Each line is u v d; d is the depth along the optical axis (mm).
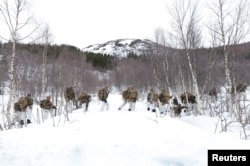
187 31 18438
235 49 17531
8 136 5660
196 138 5699
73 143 5133
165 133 5992
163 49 25312
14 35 14242
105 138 5379
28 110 11914
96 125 6621
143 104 18125
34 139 5430
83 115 8727
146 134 5793
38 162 4574
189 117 14398
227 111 15375
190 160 4656
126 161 4582
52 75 24844
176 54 23516
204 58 20828
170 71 24812
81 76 28922
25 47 26234
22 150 4934
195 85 16719
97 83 40438
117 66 45469
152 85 30219
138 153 4785
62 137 5500
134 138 5402
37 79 26078
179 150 4910
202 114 16078
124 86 38531
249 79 20047
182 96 17453
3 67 20359
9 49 20188
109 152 4820
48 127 6594
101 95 12352
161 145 5090
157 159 4637
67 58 31031
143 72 34375
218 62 20422
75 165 4551
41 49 27375
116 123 6852
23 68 26016
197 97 16281
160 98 13641
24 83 24438
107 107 12492
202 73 20844
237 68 18734
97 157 4703
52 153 4832
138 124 6785
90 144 5074
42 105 12570
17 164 4492
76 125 6727
